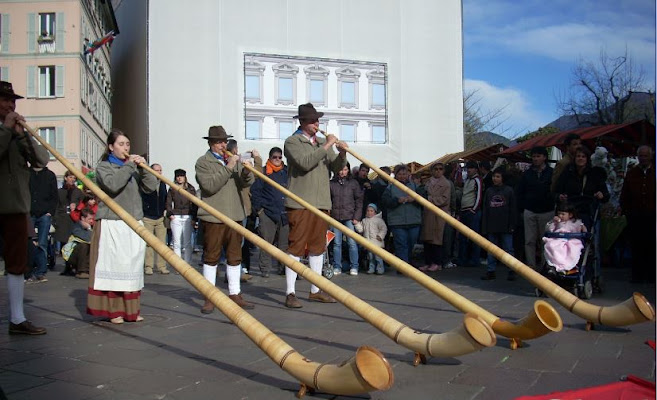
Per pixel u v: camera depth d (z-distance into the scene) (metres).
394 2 22.50
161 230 12.11
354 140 22.12
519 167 13.43
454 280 9.97
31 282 10.46
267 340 3.84
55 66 28.91
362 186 12.62
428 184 11.59
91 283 6.21
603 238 11.38
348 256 12.34
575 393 3.58
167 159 20.36
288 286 7.29
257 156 10.94
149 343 5.30
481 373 4.18
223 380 4.15
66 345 5.25
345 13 22.00
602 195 7.81
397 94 22.53
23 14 28.98
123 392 3.91
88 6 31.20
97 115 34.00
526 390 3.79
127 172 6.12
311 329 5.81
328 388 3.52
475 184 12.01
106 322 6.36
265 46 21.19
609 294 7.97
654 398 3.44
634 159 13.14
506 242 10.16
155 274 11.77
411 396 3.73
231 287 7.25
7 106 5.65
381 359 3.24
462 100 23.09
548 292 5.31
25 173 5.80
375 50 22.33
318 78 21.75
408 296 8.02
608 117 31.23
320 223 7.61
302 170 7.50
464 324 3.83
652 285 8.89
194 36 20.59
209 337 5.54
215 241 7.20
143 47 25.41
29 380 4.18
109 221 6.20
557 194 8.14
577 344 4.99
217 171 7.14
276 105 21.33
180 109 20.47
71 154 28.81
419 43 22.78
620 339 5.16
